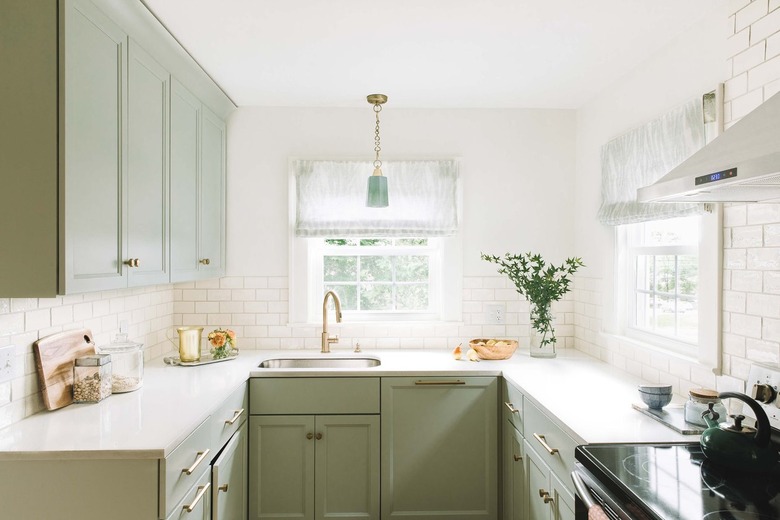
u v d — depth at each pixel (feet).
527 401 7.25
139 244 6.38
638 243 8.79
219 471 6.61
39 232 4.83
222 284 10.40
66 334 6.48
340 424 8.59
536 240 10.66
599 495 4.54
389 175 10.42
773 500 4.01
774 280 5.43
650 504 3.94
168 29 6.98
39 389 6.06
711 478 4.40
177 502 5.30
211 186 9.32
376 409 8.61
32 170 4.84
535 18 6.66
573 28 6.94
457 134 10.59
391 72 8.57
